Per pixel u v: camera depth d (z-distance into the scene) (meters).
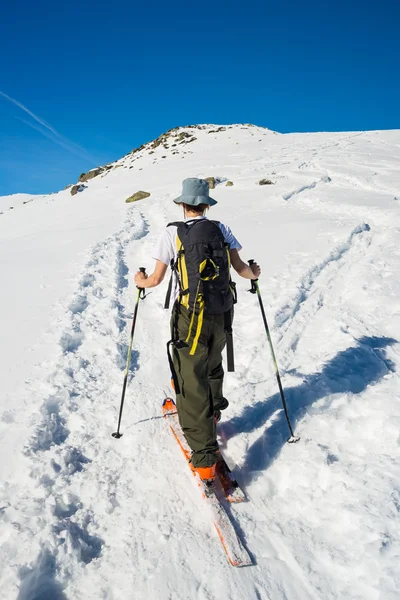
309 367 4.24
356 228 9.67
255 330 5.21
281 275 6.98
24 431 3.33
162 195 22.64
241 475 3.01
